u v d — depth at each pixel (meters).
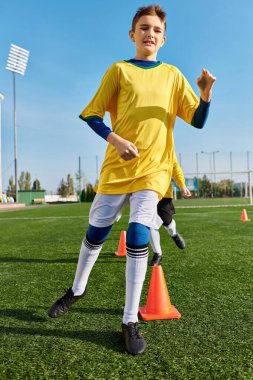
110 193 1.98
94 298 2.55
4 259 4.25
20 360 1.60
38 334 1.91
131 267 1.84
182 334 1.88
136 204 1.91
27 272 3.50
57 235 6.66
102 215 2.02
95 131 2.00
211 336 1.84
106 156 2.08
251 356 1.59
